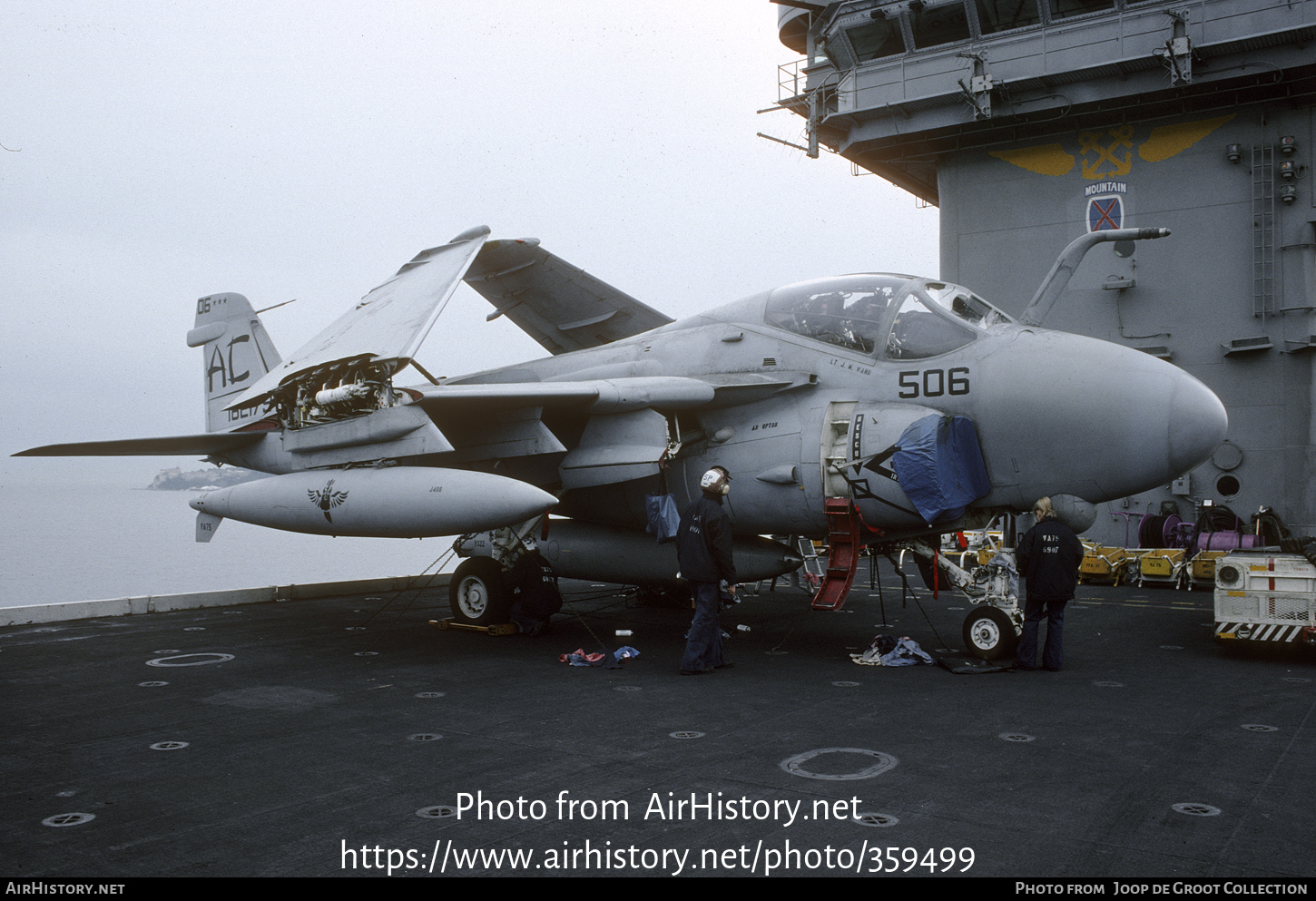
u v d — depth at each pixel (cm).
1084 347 751
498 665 766
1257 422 1557
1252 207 1571
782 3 1988
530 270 1496
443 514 802
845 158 1994
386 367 855
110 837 369
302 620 1055
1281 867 334
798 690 661
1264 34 1458
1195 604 1214
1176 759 479
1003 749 501
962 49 1742
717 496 753
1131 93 1599
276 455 1073
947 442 746
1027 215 1781
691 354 929
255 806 409
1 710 601
